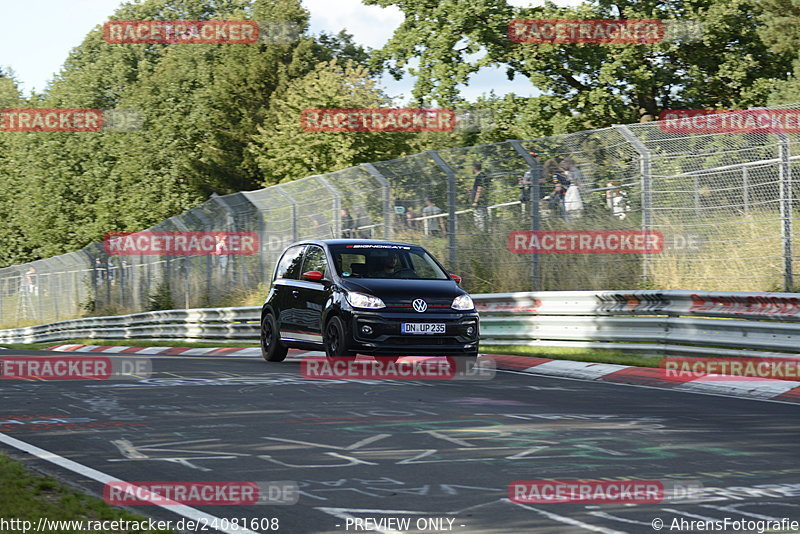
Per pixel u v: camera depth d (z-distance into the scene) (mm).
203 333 63469
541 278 44250
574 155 43344
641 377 30828
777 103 69812
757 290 38562
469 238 46969
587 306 38125
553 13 82812
